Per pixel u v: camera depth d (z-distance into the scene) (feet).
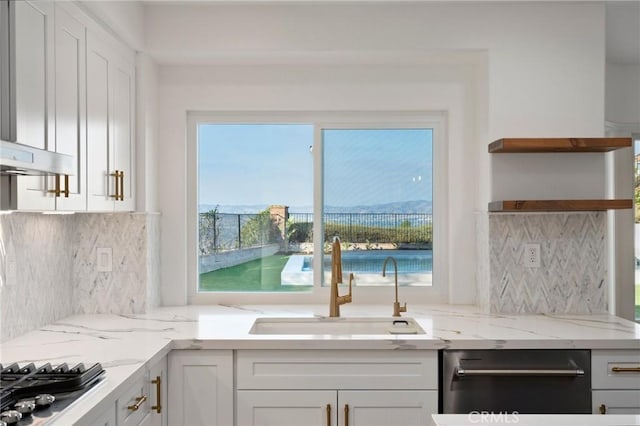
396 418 7.91
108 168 8.38
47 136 6.51
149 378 6.98
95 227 9.64
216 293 10.79
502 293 9.61
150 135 10.00
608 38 10.58
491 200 9.52
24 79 5.99
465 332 8.23
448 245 10.68
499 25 9.57
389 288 10.77
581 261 9.57
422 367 7.90
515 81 9.55
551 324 8.78
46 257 8.64
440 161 10.73
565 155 9.48
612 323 8.84
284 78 10.53
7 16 5.80
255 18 9.67
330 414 7.88
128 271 9.67
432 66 10.49
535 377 7.86
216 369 7.89
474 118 10.46
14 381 5.49
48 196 6.52
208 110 10.66
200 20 9.65
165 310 10.07
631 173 11.82
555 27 9.53
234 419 7.92
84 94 7.55
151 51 9.65
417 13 9.61
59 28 6.82
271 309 10.21
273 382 7.91
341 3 9.57
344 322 9.41
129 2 8.80
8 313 7.60
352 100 10.52
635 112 11.82
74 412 4.87
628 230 11.76
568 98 9.54
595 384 7.86
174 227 10.59
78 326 8.62
